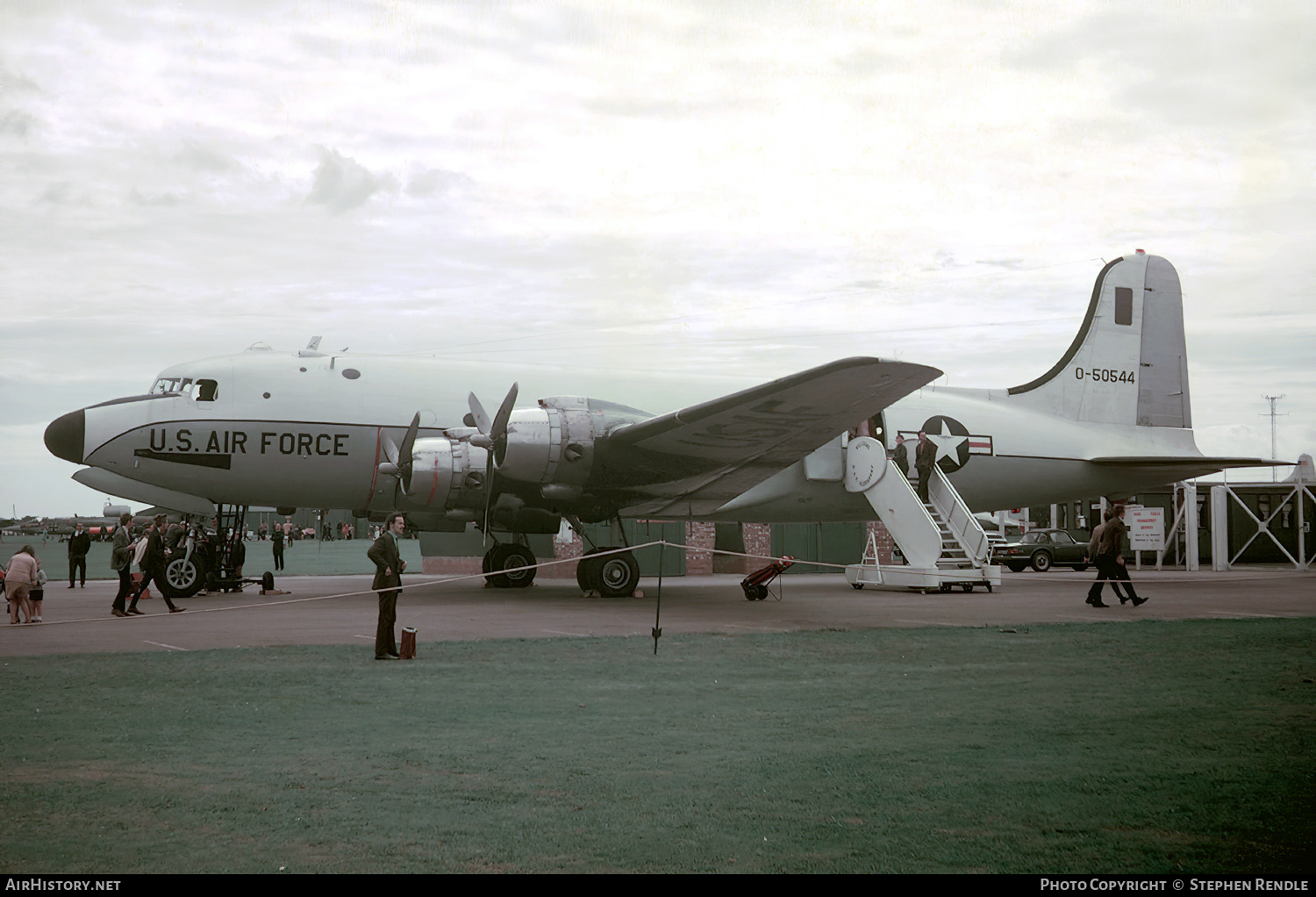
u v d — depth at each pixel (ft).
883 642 42.68
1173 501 130.52
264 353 72.49
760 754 22.24
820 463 78.54
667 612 56.85
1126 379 89.97
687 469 62.80
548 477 60.44
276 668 35.01
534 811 17.92
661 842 16.25
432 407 72.59
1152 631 47.06
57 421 68.28
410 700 28.86
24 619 54.08
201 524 76.18
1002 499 86.79
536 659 37.42
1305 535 133.39
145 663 36.09
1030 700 29.04
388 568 37.55
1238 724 25.46
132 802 18.38
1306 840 16.22
